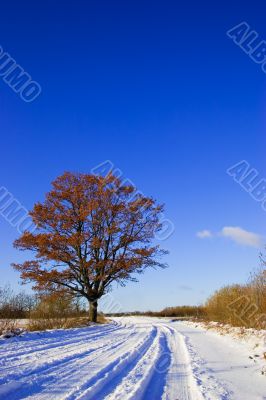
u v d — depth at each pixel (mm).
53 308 25422
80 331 21578
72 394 7207
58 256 29328
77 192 30344
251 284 23172
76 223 30500
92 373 9219
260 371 11164
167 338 20078
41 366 9648
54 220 29984
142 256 29984
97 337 18672
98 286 30703
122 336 19750
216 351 15148
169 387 8867
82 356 11859
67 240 29250
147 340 17922
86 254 30438
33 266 29609
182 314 59625
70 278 30047
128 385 8484
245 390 8984
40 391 7344
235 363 12422
